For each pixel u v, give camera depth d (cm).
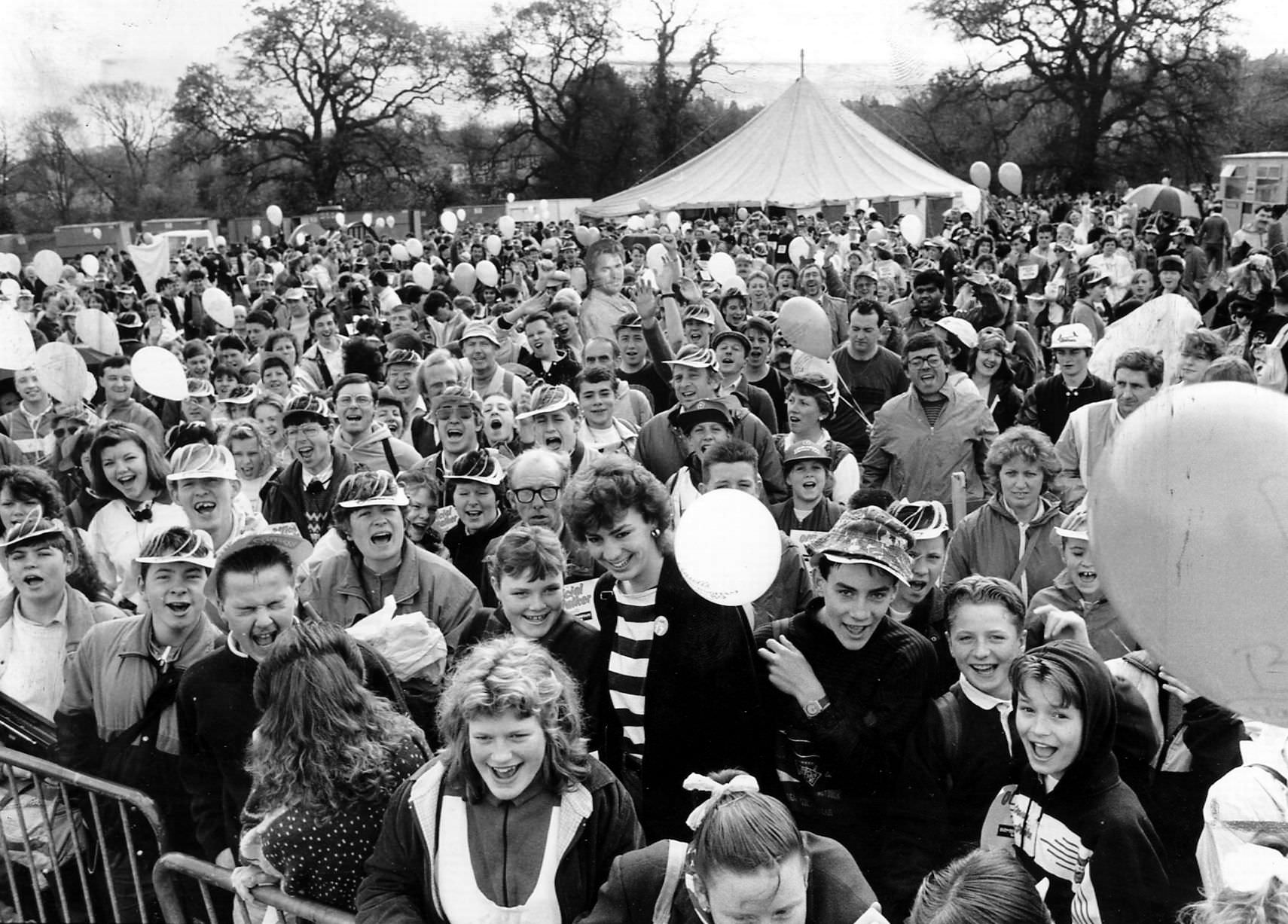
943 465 532
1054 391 584
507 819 229
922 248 1447
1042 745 239
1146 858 238
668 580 290
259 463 562
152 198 2241
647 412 632
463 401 510
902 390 691
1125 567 151
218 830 307
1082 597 340
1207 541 140
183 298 1566
